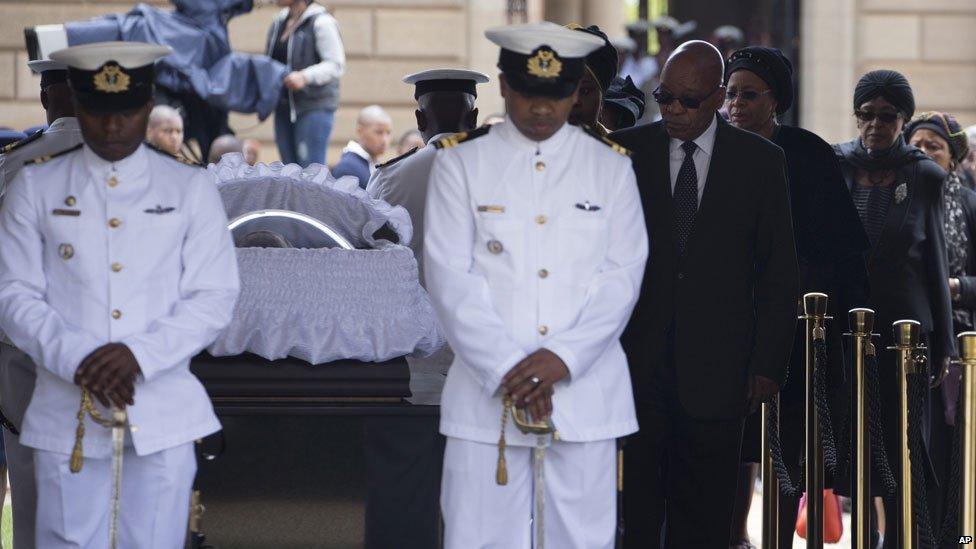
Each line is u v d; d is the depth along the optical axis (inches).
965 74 2042.3
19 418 671.8
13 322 542.9
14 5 1801.2
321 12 1315.2
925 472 780.0
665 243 660.7
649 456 669.3
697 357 654.5
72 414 550.6
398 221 693.9
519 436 552.7
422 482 634.2
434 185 568.1
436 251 559.2
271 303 628.7
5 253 554.3
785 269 659.4
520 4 1923.0
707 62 655.8
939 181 832.3
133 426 545.0
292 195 690.8
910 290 821.2
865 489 734.5
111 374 534.3
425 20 1905.8
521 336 552.7
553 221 559.8
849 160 838.5
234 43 1793.8
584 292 559.8
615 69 731.4
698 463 665.0
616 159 575.8
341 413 625.3
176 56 1200.8
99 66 542.0
